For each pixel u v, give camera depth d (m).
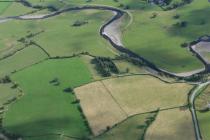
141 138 197.38
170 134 198.62
